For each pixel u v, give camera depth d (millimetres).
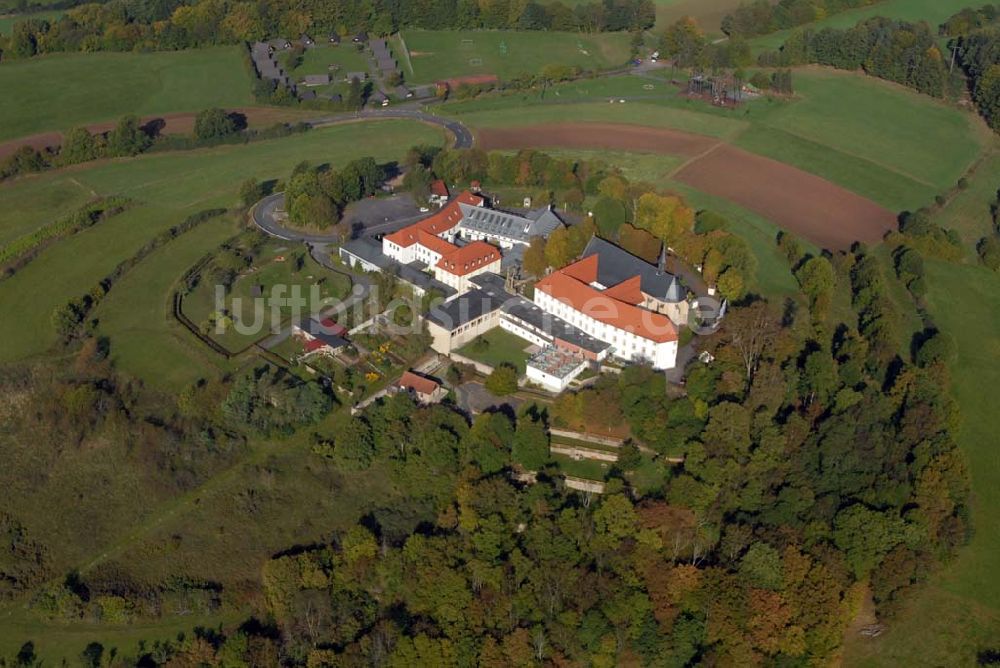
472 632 195125
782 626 194375
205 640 193375
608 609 196375
